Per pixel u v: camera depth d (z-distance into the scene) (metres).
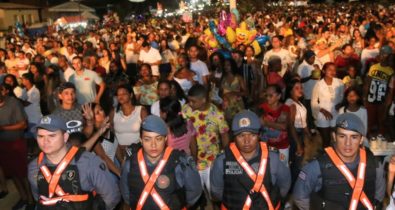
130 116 5.96
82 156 3.78
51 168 3.73
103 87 8.84
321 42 11.19
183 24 31.86
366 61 10.27
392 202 3.69
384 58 8.14
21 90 8.66
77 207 3.74
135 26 33.53
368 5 46.22
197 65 8.98
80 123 5.14
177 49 15.35
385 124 7.82
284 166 3.99
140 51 12.78
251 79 9.80
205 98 5.66
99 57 13.64
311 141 8.67
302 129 6.79
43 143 3.66
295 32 17.02
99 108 5.57
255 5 33.22
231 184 3.93
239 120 3.87
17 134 6.59
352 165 3.71
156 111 6.02
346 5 51.72
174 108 5.43
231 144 4.02
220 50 10.91
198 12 37.50
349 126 3.61
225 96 7.69
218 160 4.03
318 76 9.17
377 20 20.56
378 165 3.72
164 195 3.85
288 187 4.09
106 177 3.89
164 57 13.41
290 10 45.34
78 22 38.25
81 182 3.73
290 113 6.18
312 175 3.79
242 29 12.22
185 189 4.01
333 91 7.76
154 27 29.64
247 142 3.86
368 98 8.21
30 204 6.70
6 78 8.77
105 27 35.94
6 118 6.50
